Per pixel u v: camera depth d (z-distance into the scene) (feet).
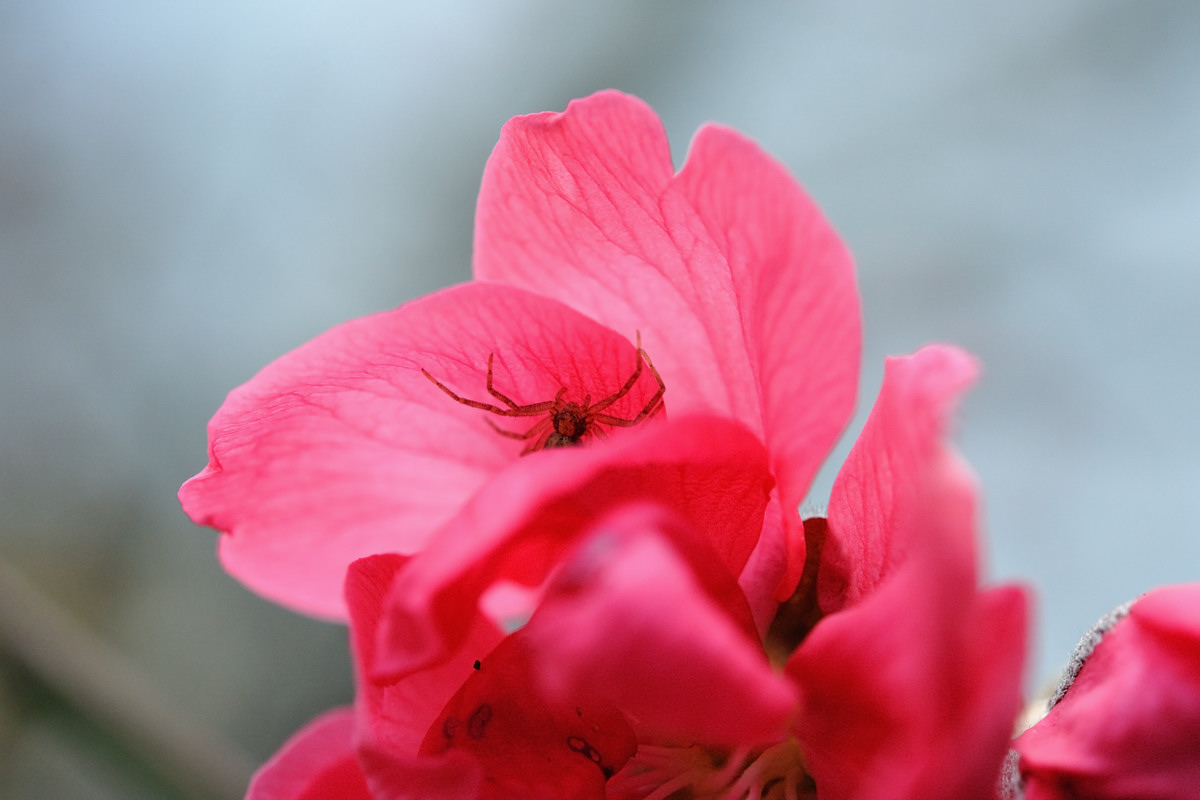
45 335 0.98
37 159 1.01
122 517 0.94
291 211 1.03
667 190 0.38
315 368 0.39
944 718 0.32
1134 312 0.89
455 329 0.39
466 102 1.03
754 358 0.38
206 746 0.52
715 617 0.33
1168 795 0.35
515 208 0.40
